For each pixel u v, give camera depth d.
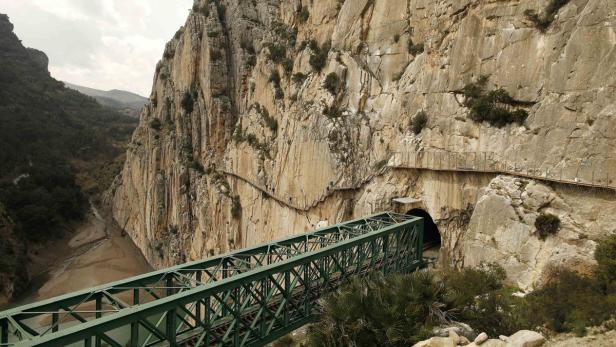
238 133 61.69
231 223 59.34
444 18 33.56
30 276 80.81
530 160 25.80
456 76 31.55
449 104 31.62
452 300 18.33
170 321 16.17
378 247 27.11
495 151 27.92
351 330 16.92
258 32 72.38
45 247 95.88
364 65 41.47
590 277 20.52
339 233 28.06
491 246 26.25
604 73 22.95
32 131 149.00
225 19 78.00
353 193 39.19
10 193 102.81
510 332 17.17
